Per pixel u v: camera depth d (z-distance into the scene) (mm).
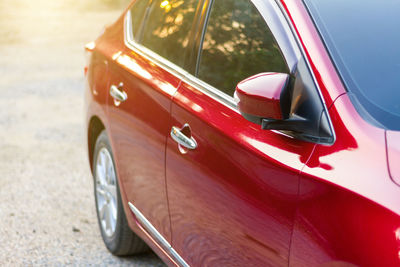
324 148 2094
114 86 3732
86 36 14492
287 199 2145
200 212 2744
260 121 2213
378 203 1848
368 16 2453
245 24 2668
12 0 19406
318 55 2242
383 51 2322
